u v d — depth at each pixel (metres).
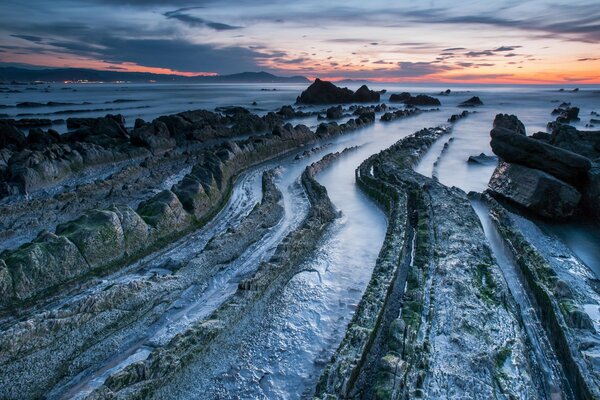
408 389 9.44
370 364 10.66
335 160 34.81
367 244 18.19
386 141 46.22
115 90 173.88
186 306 13.45
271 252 17.08
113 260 15.65
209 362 10.85
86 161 29.88
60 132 51.03
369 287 13.59
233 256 16.66
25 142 36.19
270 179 27.45
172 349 10.64
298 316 13.04
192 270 15.09
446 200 21.97
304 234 17.81
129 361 11.03
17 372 10.23
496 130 25.67
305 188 25.91
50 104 87.31
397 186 24.98
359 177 28.14
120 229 16.12
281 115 65.81
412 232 19.06
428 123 63.50
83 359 10.97
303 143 42.28
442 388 9.58
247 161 32.62
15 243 17.52
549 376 10.48
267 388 10.23
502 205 23.42
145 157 34.53
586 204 22.05
